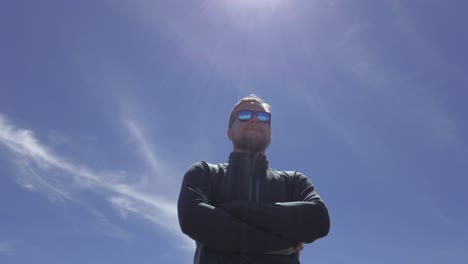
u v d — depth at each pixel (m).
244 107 1.57
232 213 1.28
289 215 1.27
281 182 1.45
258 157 1.46
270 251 1.25
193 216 1.25
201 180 1.38
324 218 1.30
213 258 1.27
